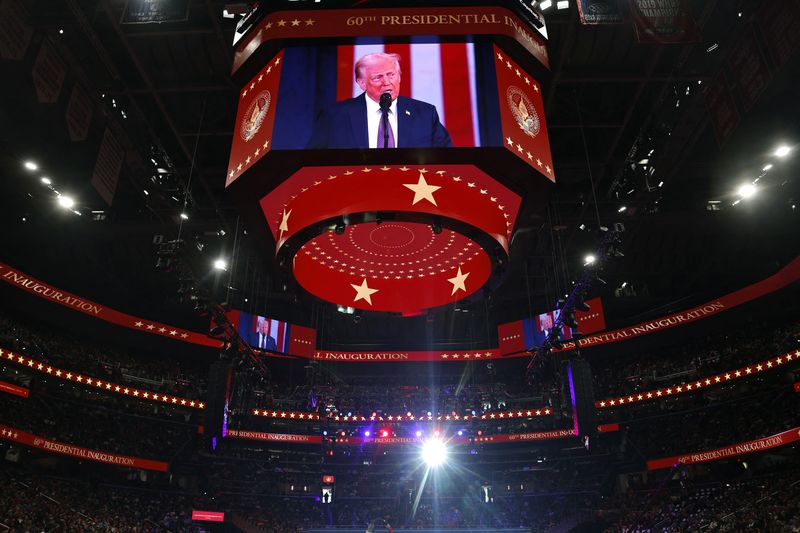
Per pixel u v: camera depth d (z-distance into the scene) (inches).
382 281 585.6
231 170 450.6
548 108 818.8
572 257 1298.0
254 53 458.6
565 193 1032.8
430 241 534.6
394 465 1536.7
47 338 1273.4
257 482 1465.3
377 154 410.3
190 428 1441.9
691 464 1267.2
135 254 1236.5
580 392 775.1
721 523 1004.6
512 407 1566.2
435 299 571.5
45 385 1205.1
